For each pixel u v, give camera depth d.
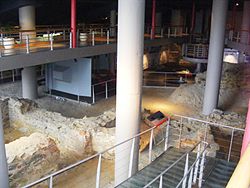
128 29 4.77
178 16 22.11
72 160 7.14
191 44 17.45
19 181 5.70
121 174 5.51
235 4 20.11
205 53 17.09
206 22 24.45
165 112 11.35
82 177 6.44
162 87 15.09
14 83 15.53
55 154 6.46
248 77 13.21
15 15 15.68
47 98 13.04
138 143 5.46
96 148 7.42
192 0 19.03
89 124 7.77
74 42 9.90
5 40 9.09
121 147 5.41
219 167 4.94
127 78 4.99
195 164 4.38
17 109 8.98
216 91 10.91
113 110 8.80
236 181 0.98
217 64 10.65
